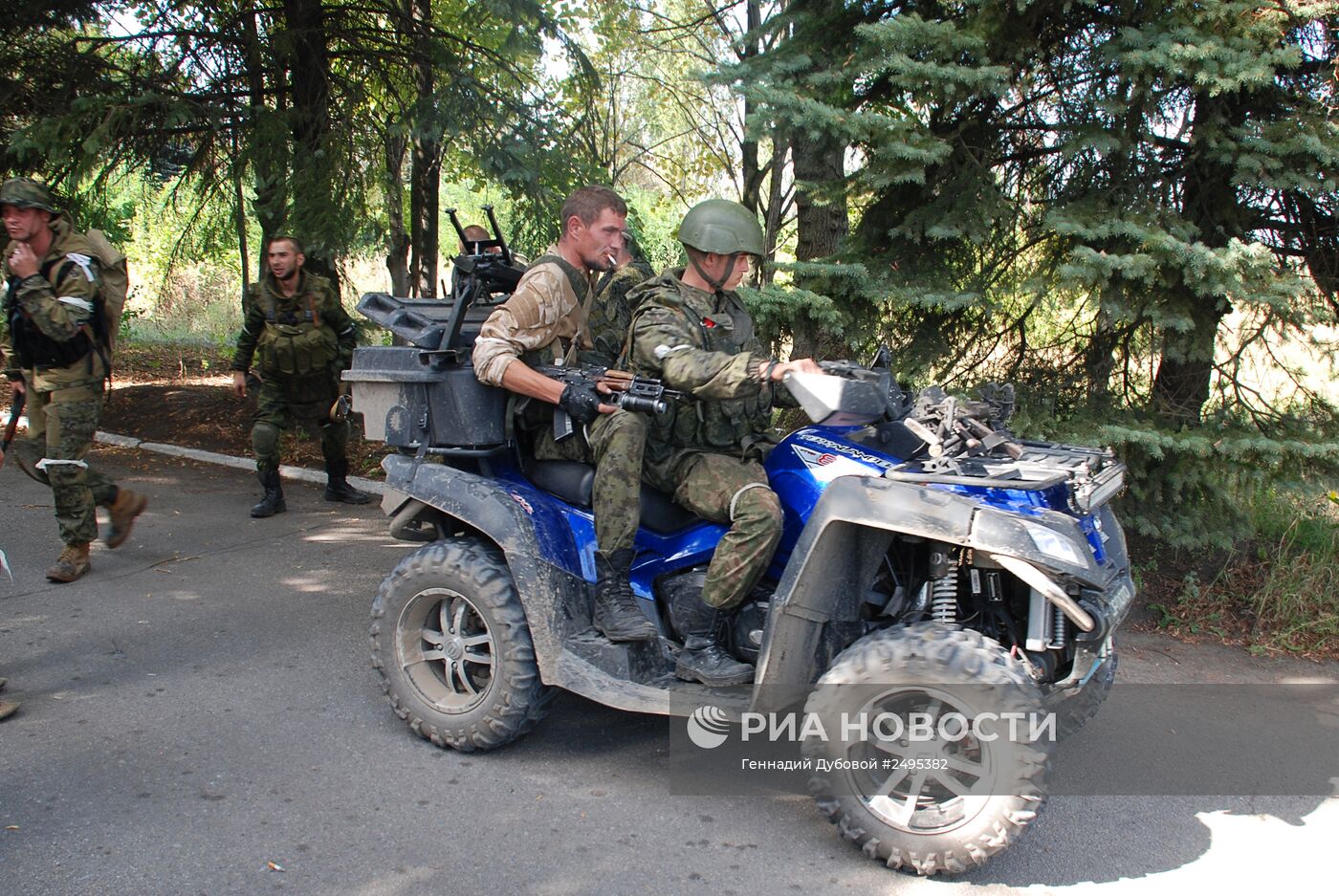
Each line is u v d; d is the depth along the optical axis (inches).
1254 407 221.8
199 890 115.3
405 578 150.1
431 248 382.6
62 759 144.8
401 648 152.6
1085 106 208.8
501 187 319.9
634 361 139.9
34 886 115.0
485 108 315.0
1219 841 131.0
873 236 230.5
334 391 276.8
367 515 279.1
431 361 149.3
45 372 204.8
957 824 118.0
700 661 137.6
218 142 343.6
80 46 337.4
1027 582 118.9
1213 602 211.0
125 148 334.0
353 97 331.0
